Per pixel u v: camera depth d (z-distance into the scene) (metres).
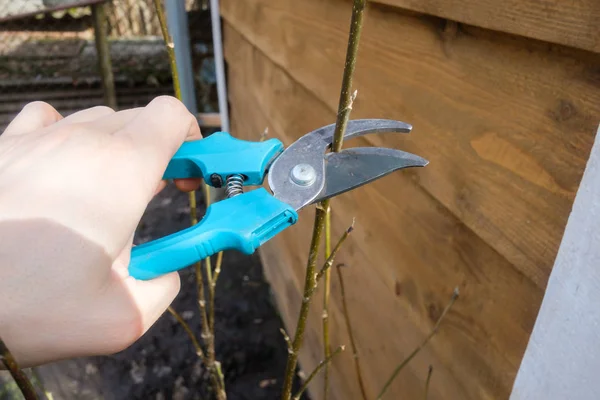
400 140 0.38
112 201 0.20
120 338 0.21
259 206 0.26
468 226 0.30
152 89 1.85
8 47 1.76
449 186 0.32
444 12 0.28
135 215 0.21
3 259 0.19
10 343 0.19
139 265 0.23
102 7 1.56
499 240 0.28
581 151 0.22
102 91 1.78
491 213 0.28
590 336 0.21
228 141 0.30
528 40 0.24
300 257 0.79
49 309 0.19
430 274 0.37
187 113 0.24
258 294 1.05
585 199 0.21
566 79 0.22
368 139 0.44
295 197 0.27
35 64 1.76
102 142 0.21
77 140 0.21
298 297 0.84
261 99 0.86
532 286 0.27
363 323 0.54
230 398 0.83
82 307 0.20
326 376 0.48
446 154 0.32
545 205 0.24
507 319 0.29
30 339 0.19
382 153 0.29
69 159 0.20
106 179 0.20
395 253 0.43
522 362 0.26
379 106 0.40
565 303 0.22
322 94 0.52
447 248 0.35
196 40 1.45
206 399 0.83
